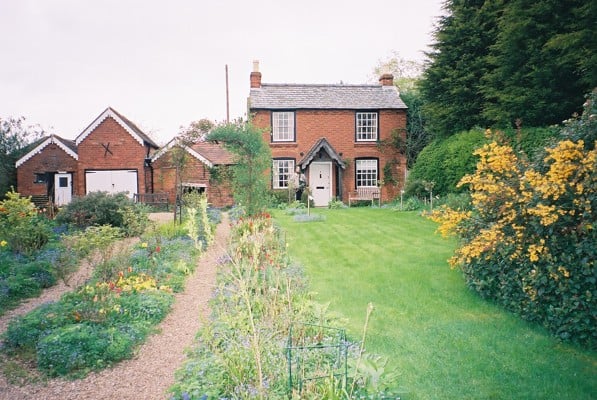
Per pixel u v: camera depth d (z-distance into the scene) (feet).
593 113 21.70
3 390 15.23
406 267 30.71
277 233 38.09
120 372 16.61
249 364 14.08
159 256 33.55
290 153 84.23
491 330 19.49
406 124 89.25
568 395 14.10
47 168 87.86
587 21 47.91
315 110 84.53
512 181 21.45
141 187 86.38
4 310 24.41
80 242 29.91
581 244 17.48
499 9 66.33
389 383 13.26
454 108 71.20
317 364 14.15
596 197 17.30
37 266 30.63
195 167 82.53
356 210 69.41
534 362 16.43
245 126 49.75
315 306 19.84
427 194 66.74
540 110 57.11
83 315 20.25
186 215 51.85
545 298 18.89
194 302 25.14
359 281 27.68
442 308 22.52
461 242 25.59
